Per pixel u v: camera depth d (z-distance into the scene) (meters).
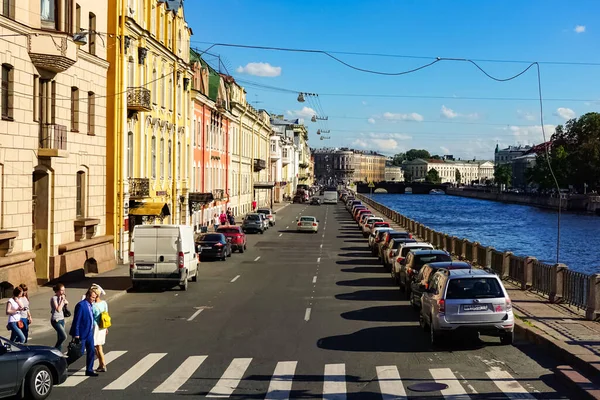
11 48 21.19
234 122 72.19
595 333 14.88
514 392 10.83
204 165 53.94
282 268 32.62
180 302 21.92
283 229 63.53
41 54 22.38
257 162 88.12
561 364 12.84
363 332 16.56
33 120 22.84
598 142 122.00
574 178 127.25
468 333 14.38
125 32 31.06
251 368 12.87
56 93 24.53
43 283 24.86
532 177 148.00
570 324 16.06
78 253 26.89
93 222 28.05
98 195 29.88
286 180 141.75
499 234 79.81
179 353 14.32
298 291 24.52
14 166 21.61
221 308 20.64
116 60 30.47
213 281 27.52
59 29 23.33
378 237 38.41
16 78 21.56
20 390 10.59
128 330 17.11
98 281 26.38
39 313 19.31
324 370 12.62
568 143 130.75
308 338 15.84
